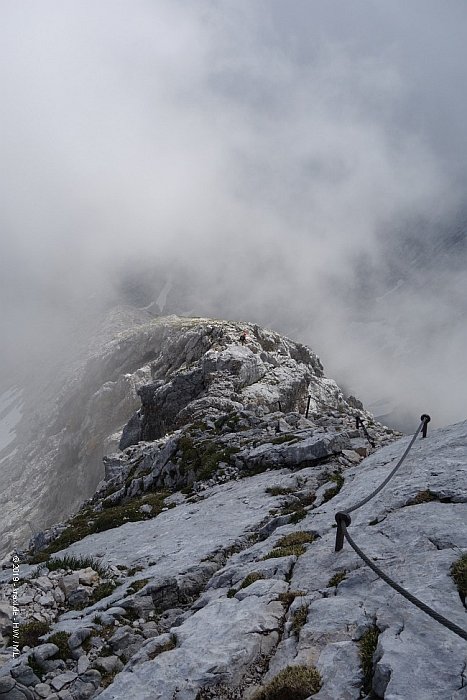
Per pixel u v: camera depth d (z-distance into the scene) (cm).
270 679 891
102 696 945
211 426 3762
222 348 6862
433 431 2233
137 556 1873
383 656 801
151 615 1424
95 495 3850
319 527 1537
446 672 750
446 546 1132
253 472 2748
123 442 7069
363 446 2559
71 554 2145
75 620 1393
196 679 920
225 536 1831
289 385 6166
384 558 1158
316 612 1010
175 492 3000
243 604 1149
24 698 1076
